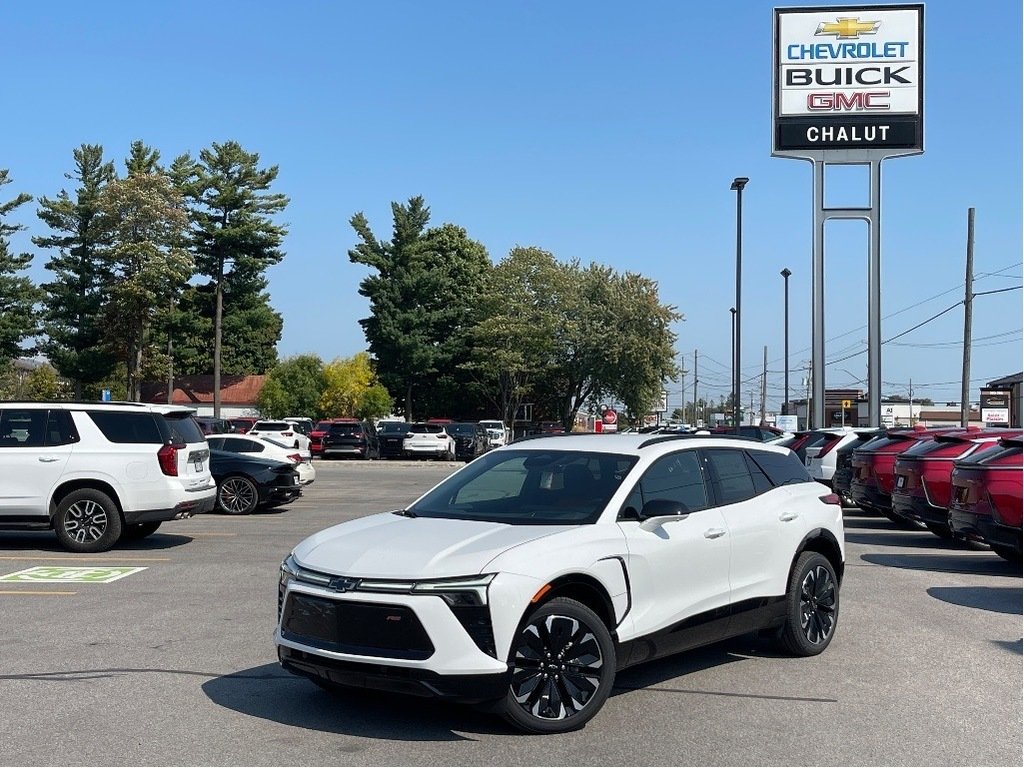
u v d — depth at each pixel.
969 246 35.00
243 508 19.11
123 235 58.81
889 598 10.57
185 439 14.15
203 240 60.44
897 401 110.19
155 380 71.25
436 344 71.38
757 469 8.10
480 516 6.86
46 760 5.46
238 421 41.50
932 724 6.21
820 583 8.17
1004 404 48.59
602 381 65.81
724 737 5.93
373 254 71.44
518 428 71.50
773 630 7.98
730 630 7.31
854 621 9.39
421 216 72.31
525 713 5.85
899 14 32.09
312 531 16.14
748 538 7.49
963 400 35.19
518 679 5.84
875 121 32.25
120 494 13.43
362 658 5.70
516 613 5.77
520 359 65.00
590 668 6.07
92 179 60.34
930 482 14.53
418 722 6.17
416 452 43.84
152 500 13.52
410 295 71.25
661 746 5.76
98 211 59.12
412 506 7.44
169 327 61.69
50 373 80.56
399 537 6.32
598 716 6.35
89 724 6.11
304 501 22.44
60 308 59.50
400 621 5.67
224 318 62.69
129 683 7.02
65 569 12.08
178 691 6.83
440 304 72.56
